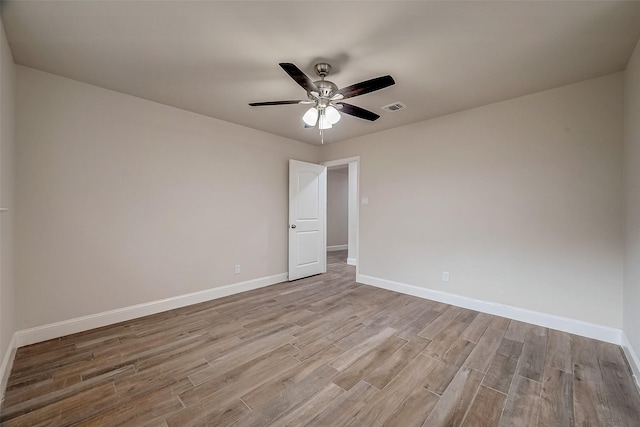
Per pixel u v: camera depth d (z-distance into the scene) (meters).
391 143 3.96
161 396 1.68
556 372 1.94
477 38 1.89
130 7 1.61
